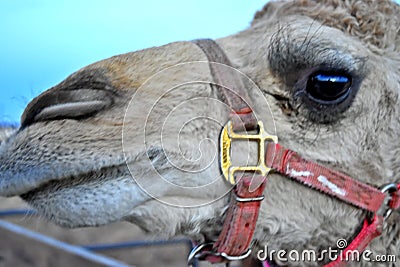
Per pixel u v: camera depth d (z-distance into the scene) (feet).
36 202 3.88
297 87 4.08
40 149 3.84
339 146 4.11
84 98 3.94
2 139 3.97
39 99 3.94
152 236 4.06
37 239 7.32
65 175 3.85
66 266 7.16
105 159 3.87
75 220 3.89
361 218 4.19
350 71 4.06
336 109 4.08
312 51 4.05
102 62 4.08
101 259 6.75
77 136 3.87
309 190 4.13
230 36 4.33
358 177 4.15
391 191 4.17
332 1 4.24
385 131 4.16
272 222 4.13
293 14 4.24
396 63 4.20
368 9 4.22
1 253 7.55
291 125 4.10
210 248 4.13
